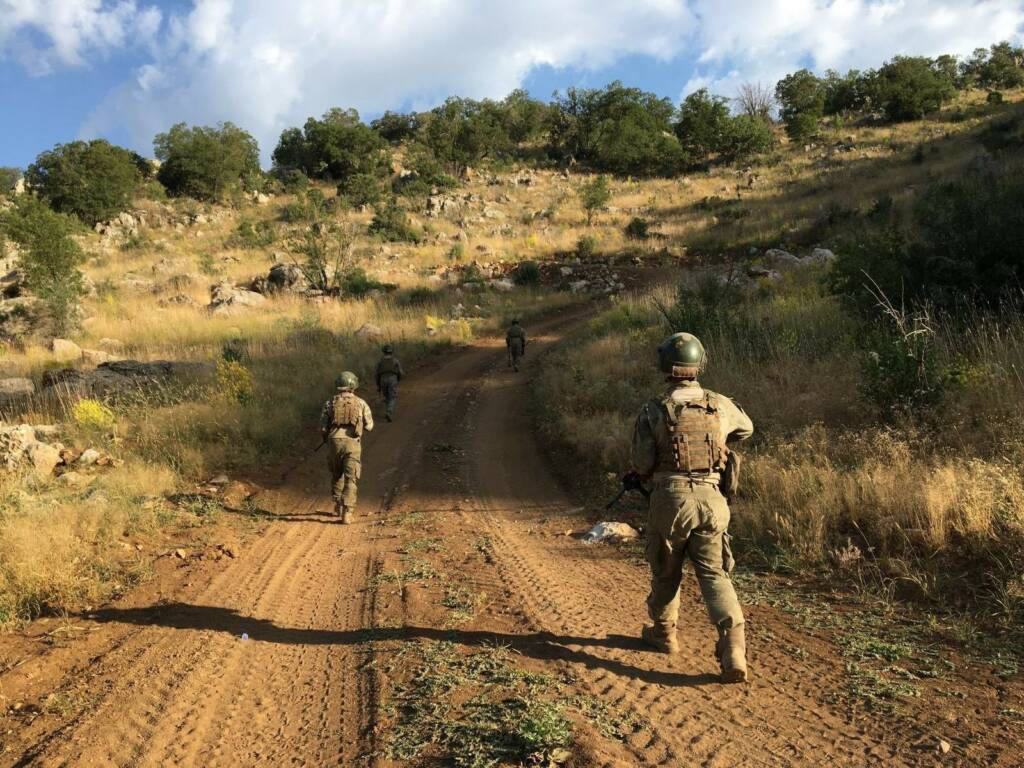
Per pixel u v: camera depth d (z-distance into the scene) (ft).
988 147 134.00
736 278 58.75
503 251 146.00
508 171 257.34
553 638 13.17
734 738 9.29
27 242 84.53
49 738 10.22
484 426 42.91
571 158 269.44
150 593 17.25
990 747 8.84
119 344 73.72
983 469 17.56
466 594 16.21
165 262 142.31
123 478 27.89
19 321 78.18
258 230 167.63
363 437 42.11
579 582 17.06
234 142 262.06
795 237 119.75
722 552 11.47
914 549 16.15
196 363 53.52
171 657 13.23
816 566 16.76
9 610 15.39
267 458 34.71
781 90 280.72
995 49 303.89
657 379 39.81
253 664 12.91
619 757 8.68
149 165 272.92
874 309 36.37
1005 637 12.16
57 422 39.22
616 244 144.36
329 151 270.87
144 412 38.45
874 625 13.32
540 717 9.68
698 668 11.70
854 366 30.58
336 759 9.31
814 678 11.19
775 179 188.03
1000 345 26.94
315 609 16.06
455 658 12.32
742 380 32.89
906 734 9.30
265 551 21.39
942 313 31.58
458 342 83.41
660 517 11.09
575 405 39.32
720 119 235.20
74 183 200.75
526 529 23.16
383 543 22.17
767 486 21.04
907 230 42.09
